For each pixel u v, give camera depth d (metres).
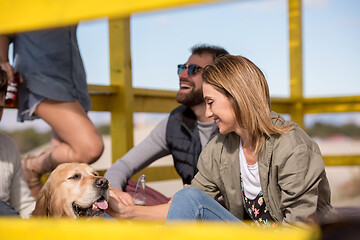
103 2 0.58
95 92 2.89
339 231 0.48
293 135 1.38
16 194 2.02
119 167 2.26
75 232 0.61
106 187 1.77
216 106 1.44
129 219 1.76
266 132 1.37
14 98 2.46
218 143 1.57
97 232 0.60
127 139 2.99
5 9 0.66
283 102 4.16
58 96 2.44
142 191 2.16
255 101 1.38
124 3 0.57
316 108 4.27
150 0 0.54
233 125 1.45
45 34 2.42
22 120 2.58
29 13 0.64
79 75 2.60
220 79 1.41
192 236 0.55
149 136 2.34
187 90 2.09
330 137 11.66
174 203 1.32
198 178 1.63
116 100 3.02
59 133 2.54
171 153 2.35
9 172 1.98
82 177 1.80
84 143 2.48
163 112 3.35
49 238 0.62
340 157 4.07
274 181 1.40
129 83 3.00
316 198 1.34
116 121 3.03
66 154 2.57
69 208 1.76
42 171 2.71
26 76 2.46
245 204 1.55
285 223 1.34
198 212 1.30
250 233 0.53
